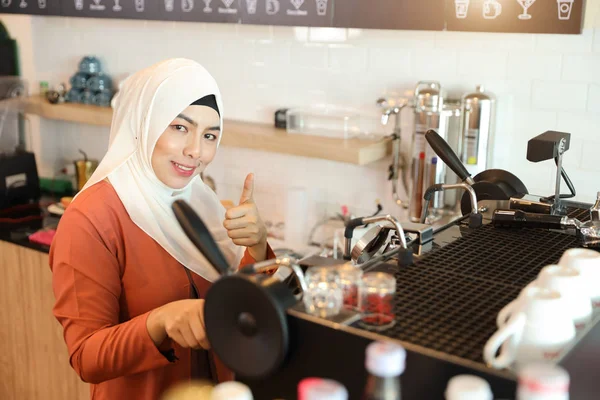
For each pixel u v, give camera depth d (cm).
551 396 79
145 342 148
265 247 191
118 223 170
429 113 246
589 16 226
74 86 359
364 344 98
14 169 336
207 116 176
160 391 167
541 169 246
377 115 279
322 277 106
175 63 177
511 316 98
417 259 134
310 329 102
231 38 312
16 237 298
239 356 105
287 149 279
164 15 310
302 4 269
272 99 307
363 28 256
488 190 181
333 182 299
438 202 254
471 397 81
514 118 249
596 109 232
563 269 110
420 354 94
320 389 85
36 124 392
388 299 103
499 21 228
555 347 95
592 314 111
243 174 324
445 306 110
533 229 156
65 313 159
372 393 91
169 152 174
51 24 374
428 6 240
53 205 338
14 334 307
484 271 127
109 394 170
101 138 371
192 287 178
